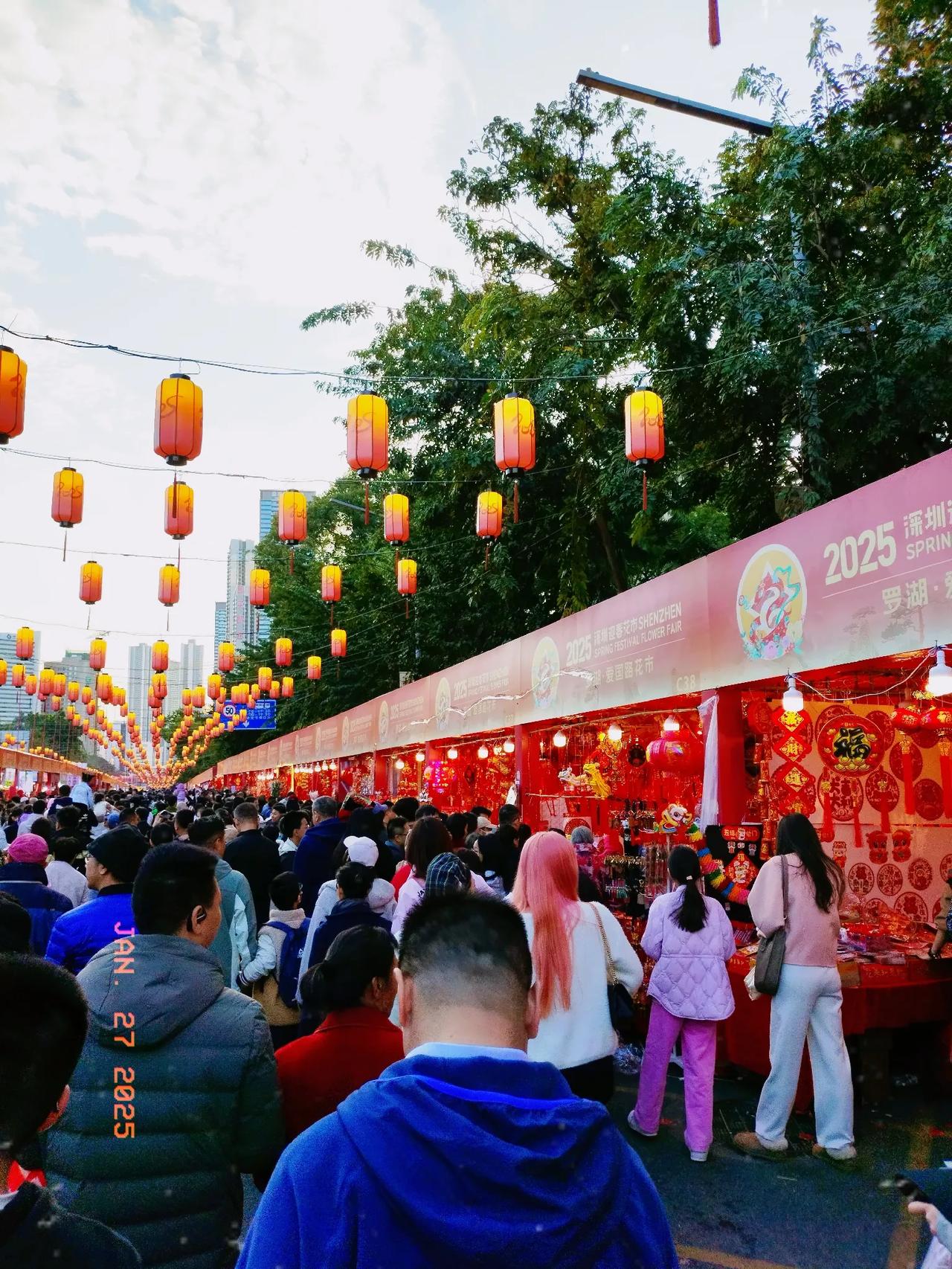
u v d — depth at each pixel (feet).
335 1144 3.40
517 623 65.62
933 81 32.50
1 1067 3.71
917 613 16.90
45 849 17.04
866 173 32.50
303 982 9.00
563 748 38.91
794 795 24.99
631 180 45.60
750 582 22.31
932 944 20.04
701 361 36.37
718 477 42.80
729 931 15.76
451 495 62.59
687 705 29.04
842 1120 14.90
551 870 11.66
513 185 50.60
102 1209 6.06
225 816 38.17
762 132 31.94
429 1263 3.04
